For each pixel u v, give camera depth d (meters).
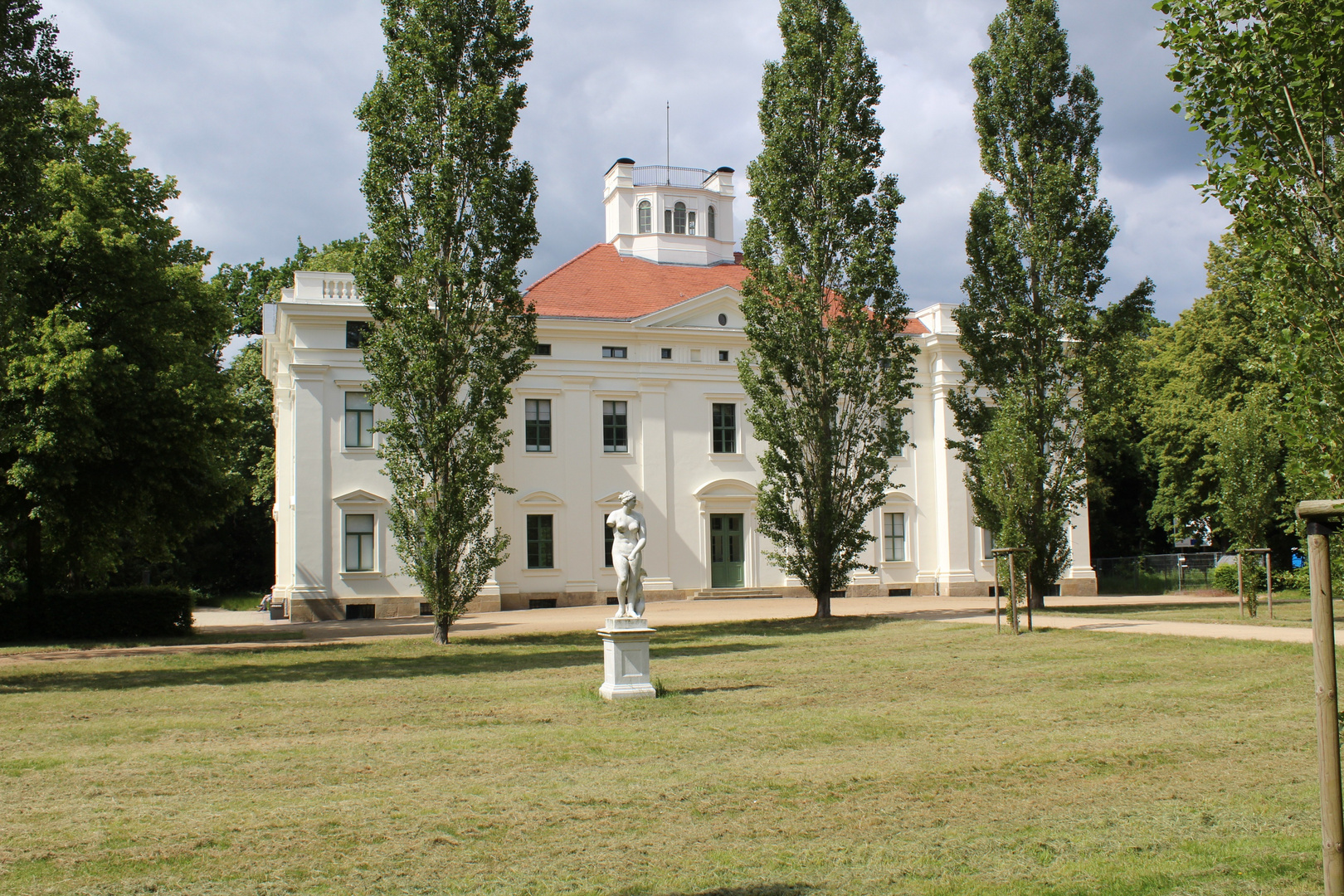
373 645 23.64
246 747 10.59
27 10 17.89
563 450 40.22
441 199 24.34
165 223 30.12
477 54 25.50
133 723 12.27
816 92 29.89
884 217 29.56
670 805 8.13
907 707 12.85
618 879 6.36
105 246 26.91
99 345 27.17
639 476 41.12
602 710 12.82
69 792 8.63
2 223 18.23
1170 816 7.70
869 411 29.83
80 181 27.11
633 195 49.41
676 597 40.84
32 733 11.62
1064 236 30.09
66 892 6.14
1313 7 6.97
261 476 58.28
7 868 6.59
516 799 8.34
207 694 14.89
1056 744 10.34
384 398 24.45
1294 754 9.71
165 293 28.61
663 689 14.45
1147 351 55.16
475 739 10.94
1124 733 10.91
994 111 30.70
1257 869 6.30
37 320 26.19
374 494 36.53
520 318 25.59
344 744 10.73
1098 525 57.38
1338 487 6.88
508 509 39.16
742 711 12.66
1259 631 19.89
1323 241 7.54
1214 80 7.42
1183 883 6.07
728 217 50.97
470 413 24.70
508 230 25.08
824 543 28.98
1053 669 16.27
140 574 59.59
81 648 24.12
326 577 36.06
